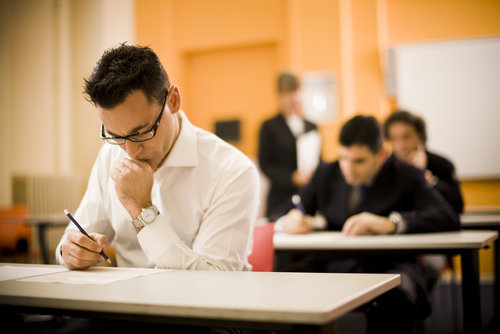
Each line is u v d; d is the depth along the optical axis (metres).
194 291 0.89
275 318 0.72
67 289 0.94
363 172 2.21
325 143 5.04
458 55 4.87
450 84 4.88
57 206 5.33
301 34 5.14
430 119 4.92
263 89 5.46
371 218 2.02
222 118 5.59
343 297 0.81
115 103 1.14
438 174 3.21
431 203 2.15
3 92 4.99
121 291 0.91
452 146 4.87
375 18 4.97
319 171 2.58
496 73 4.78
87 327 1.19
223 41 5.48
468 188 4.84
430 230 2.01
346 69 5.02
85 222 1.55
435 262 2.38
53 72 5.75
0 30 5.02
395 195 2.25
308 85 5.10
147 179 1.26
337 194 2.46
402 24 5.00
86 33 5.82
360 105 5.00
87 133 5.83
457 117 4.86
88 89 1.17
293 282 0.98
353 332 3.06
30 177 5.11
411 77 4.96
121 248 1.54
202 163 1.43
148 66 1.18
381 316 1.58
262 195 4.86
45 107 5.68
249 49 5.52
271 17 5.31
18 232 4.42
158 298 0.83
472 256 1.65
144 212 1.24
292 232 2.30
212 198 1.40
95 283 1.00
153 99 1.19
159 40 5.56
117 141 1.23
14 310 0.92
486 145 4.79
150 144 1.25
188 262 1.22
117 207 1.50
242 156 1.45
